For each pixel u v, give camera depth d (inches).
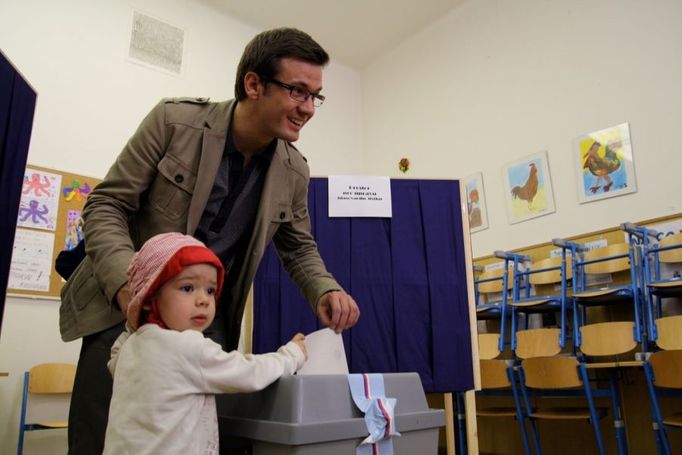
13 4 146.4
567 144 158.9
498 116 180.5
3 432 123.4
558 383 121.6
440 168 197.6
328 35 215.2
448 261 83.5
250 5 193.8
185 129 49.7
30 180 137.9
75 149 148.2
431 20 209.5
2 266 70.0
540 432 148.3
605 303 140.6
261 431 34.9
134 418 32.4
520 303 147.4
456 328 80.6
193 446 32.7
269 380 36.0
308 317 79.7
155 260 36.0
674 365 101.9
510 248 168.2
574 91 160.2
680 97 137.3
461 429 135.5
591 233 148.3
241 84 50.1
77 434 43.8
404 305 80.6
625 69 149.5
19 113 73.6
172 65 175.0
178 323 35.6
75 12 156.9
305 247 59.7
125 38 165.9
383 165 220.7
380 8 200.8
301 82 48.2
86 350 45.9
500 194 174.7
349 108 231.3
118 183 47.3
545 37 171.2
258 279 79.9
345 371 44.4
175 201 49.1
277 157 54.6
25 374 124.7
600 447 116.6
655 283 119.6
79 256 53.1
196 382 33.6
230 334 54.3
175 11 180.5
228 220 52.9
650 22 146.3
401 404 40.1
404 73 219.1
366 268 81.6
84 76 154.7
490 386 137.0
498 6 187.8
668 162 136.6
